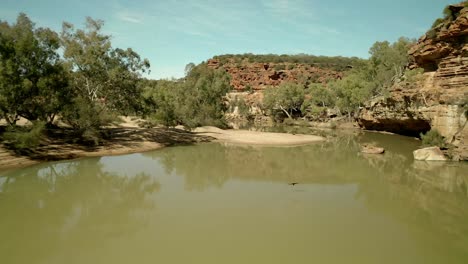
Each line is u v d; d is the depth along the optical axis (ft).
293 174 77.36
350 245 37.96
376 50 230.68
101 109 104.68
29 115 88.58
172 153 107.24
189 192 60.44
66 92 93.66
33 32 86.48
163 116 146.30
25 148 83.35
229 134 156.87
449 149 94.68
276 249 36.58
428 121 119.75
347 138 154.71
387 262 34.12
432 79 131.54
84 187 63.16
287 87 279.90
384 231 42.37
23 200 54.13
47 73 85.25
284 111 288.71
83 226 42.96
